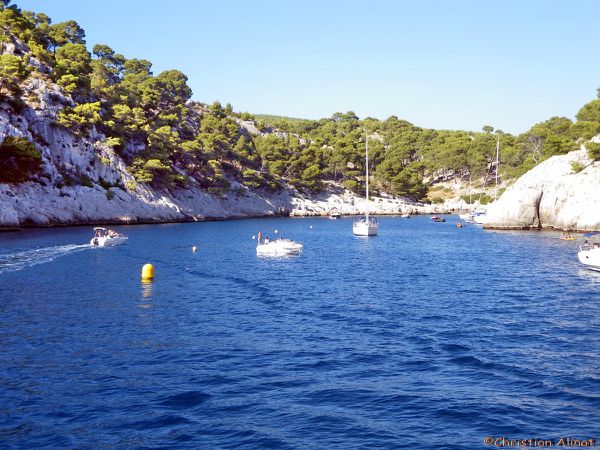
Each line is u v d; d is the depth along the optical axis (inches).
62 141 4682.6
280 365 924.0
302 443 631.8
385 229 5002.5
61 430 667.4
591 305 1464.1
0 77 4360.2
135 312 1355.8
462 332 1159.0
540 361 944.3
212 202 6422.2
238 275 2032.5
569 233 3927.2
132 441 637.3
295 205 7608.3
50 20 6929.1
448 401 759.7
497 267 2285.9
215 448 619.2
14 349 1015.0
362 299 1553.9
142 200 5260.8
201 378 856.9
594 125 4630.9
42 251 2647.6
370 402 757.3
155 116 6663.4
